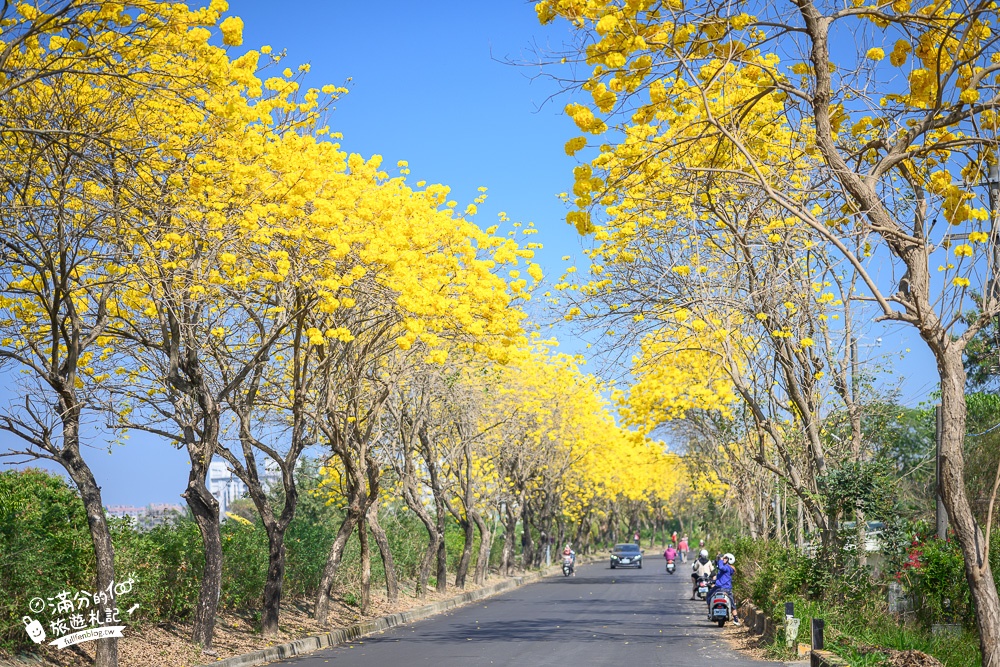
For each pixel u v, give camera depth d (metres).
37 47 11.88
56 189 11.35
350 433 20.42
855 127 11.87
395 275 15.47
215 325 16.25
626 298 17.47
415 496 28.33
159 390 16.59
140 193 12.48
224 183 13.88
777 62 13.00
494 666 13.92
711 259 17.44
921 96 10.45
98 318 13.59
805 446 19.62
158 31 11.55
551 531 62.28
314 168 14.78
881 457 18.86
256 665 15.12
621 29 9.74
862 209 9.60
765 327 17.58
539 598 30.73
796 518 26.12
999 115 10.38
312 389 19.75
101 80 12.38
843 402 19.20
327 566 20.00
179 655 14.48
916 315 8.66
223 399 15.55
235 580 18.59
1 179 11.37
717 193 14.23
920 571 15.27
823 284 16.67
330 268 15.48
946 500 8.60
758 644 16.38
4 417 12.59
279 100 15.60
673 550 49.97
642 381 22.41
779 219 14.81
